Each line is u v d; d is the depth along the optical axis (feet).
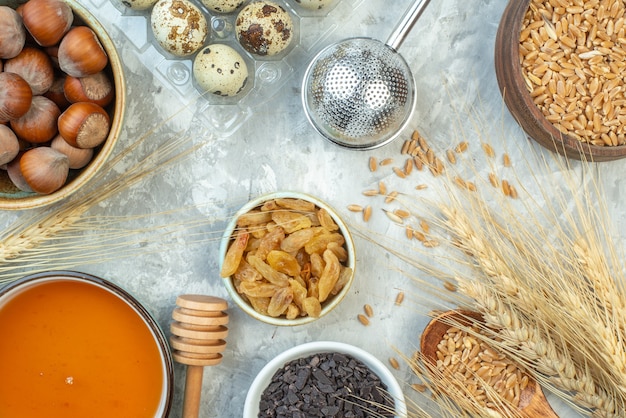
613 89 1.86
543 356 1.82
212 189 1.92
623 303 1.84
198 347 1.78
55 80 1.75
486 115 1.94
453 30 1.93
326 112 1.81
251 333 1.93
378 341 1.94
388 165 1.94
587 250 1.84
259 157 1.92
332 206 1.94
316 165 1.93
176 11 1.75
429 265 1.95
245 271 1.82
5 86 1.64
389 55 1.79
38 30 1.65
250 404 1.81
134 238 1.91
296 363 1.87
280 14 1.78
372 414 1.86
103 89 1.73
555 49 1.86
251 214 1.80
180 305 1.80
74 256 1.83
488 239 1.96
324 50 1.83
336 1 1.86
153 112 1.90
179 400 1.93
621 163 1.96
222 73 1.77
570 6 1.85
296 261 1.82
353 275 1.81
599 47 1.86
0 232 1.90
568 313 1.83
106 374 1.86
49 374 1.85
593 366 1.90
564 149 1.86
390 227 1.94
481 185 1.95
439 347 1.90
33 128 1.70
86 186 1.90
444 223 1.91
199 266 1.92
